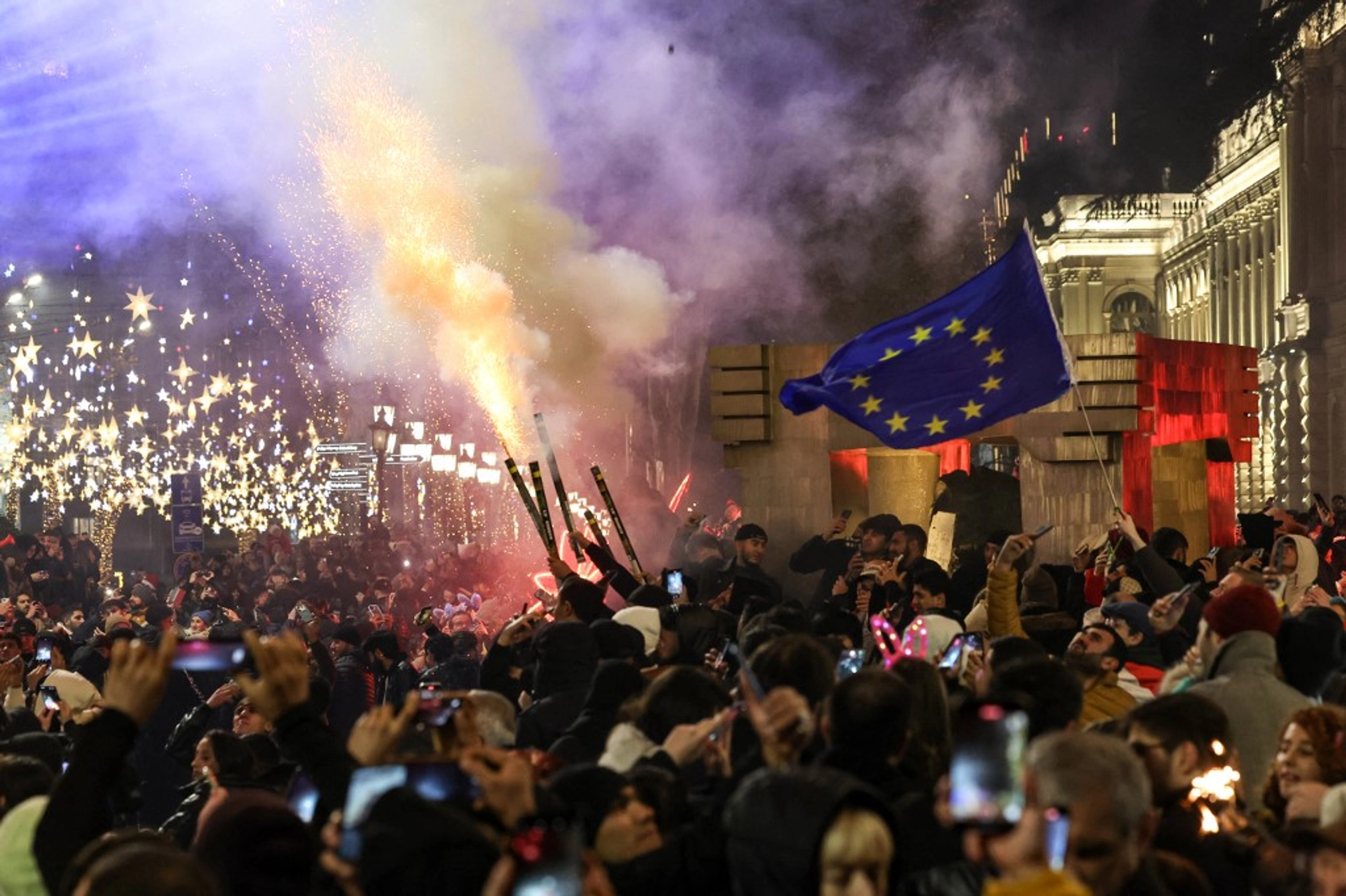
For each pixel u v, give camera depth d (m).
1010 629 13.30
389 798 5.57
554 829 4.72
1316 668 10.20
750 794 5.86
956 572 22.25
